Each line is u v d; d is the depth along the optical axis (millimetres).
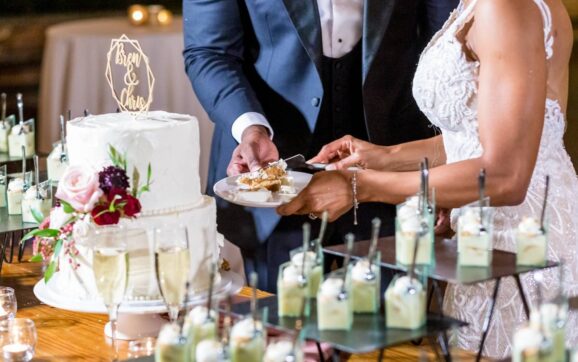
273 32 3582
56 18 9906
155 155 2746
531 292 2809
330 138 3625
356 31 3527
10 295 2869
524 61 2477
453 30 2807
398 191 2600
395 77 3562
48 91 6105
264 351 2025
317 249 2281
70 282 2793
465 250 2201
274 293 3705
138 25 6199
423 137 3668
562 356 1942
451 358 2266
